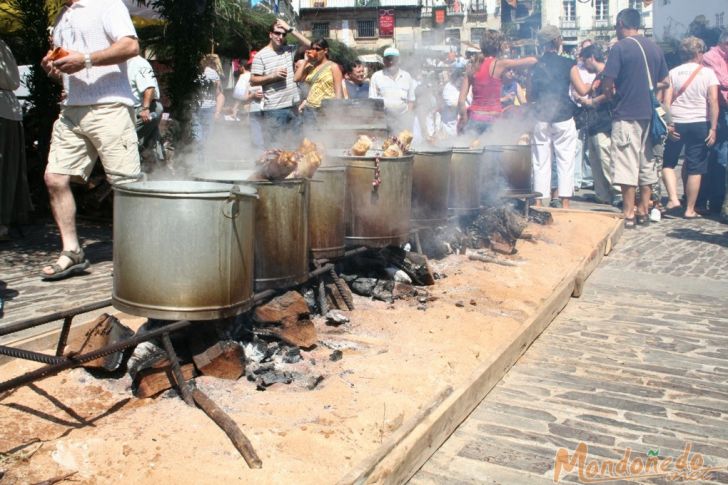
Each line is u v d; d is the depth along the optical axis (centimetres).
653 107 977
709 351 486
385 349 417
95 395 332
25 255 668
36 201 894
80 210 866
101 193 838
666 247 861
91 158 570
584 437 350
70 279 575
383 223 535
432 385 366
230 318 371
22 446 276
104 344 350
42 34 881
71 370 352
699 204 1152
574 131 1041
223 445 280
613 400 397
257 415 308
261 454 275
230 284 345
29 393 327
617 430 359
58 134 557
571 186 1054
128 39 517
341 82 888
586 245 777
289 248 411
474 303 526
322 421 308
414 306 511
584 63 1112
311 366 383
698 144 1056
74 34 529
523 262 679
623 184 986
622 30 973
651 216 1055
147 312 335
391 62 985
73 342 359
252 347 385
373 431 306
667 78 1040
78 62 506
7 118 678
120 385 345
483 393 389
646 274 719
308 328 411
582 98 1016
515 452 330
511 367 442
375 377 368
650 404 393
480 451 330
